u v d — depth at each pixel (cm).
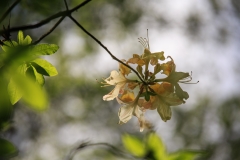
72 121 1415
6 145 221
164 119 366
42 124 1334
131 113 380
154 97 370
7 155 222
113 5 1383
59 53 1398
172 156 271
